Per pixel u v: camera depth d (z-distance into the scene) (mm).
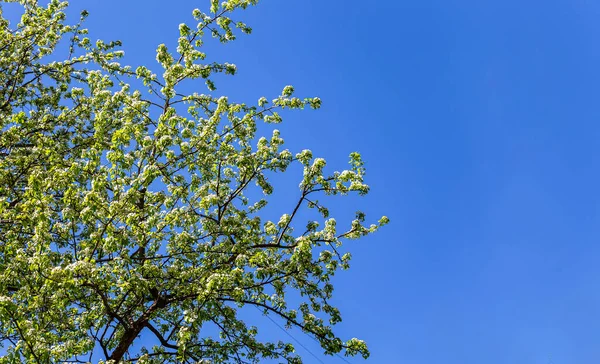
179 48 16547
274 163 15039
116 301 14008
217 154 15727
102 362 11820
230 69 16562
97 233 12352
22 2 19438
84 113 18641
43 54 19016
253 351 15281
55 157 14438
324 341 14383
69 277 11242
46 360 10938
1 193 15156
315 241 14656
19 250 12000
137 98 16016
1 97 18125
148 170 12773
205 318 14531
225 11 16703
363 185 14070
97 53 18469
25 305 12250
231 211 16500
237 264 13633
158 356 14289
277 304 15469
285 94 15297
